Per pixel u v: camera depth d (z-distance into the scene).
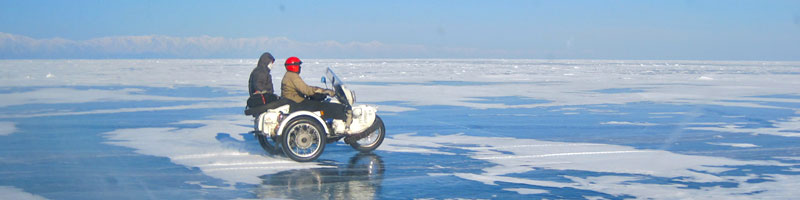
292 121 7.73
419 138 10.23
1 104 17.41
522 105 17.41
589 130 11.37
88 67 79.25
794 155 8.38
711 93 23.08
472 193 6.01
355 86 28.64
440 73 52.81
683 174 6.99
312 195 5.88
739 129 11.51
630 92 23.88
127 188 6.19
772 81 34.97
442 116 14.13
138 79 36.94
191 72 55.41
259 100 7.98
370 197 5.82
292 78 7.96
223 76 44.06
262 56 8.20
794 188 6.22
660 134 10.77
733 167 7.43
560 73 53.84
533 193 6.01
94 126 11.95
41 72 51.12
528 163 7.75
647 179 6.70
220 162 7.72
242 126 12.02
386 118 13.64
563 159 8.06
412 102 18.58
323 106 8.08
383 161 7.87
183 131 11.14
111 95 21.73
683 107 16.66
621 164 7.66
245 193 5.96
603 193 6.01
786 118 13.60
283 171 7.12
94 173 6.98
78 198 5.74
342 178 6.73
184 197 5.79
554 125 12.24
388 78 40.06
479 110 15.75
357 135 8.31
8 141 9.72
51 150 8.76
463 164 7.67
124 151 8.65
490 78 40.19
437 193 6.01
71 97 20.52
